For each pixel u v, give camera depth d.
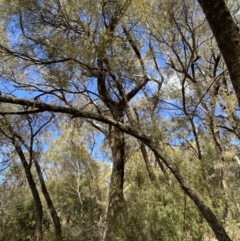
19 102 5.63
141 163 11.05
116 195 8.84
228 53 3.50
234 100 10.12
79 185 23.72
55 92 9.65
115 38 7.74
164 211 6.09
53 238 10.95
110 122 5.89
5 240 15.97
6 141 12.66
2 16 8.11
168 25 10.07
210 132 11.57
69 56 7.24
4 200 17.78
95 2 7.41
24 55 8.14
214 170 9.25
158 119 10.37
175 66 11.98
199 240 5.84
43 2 7.86
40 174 12.26
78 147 16.28
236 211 6.89
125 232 6.35
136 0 7.53
